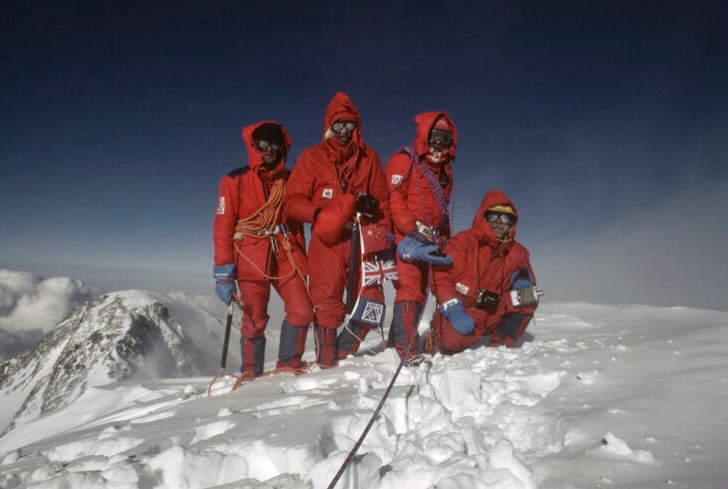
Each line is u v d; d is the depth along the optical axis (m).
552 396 2.44
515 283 4.89
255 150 4.66
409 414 2.29
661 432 1.79
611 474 1.50
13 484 1.86
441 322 4.85
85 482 1.62
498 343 5.02
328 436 2.00
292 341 4.59
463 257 4.72
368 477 1.58
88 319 158.75
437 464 1.66
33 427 7.80
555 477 1.52
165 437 2.22
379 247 4.49
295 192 4.63
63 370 138.62
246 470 1.79
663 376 2.47
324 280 4.60
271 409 2.50
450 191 5.02
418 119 4.78
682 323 5.13
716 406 1.97
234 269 4.59
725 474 1.41
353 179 4.64
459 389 2.48
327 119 4.58
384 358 4.22
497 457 1.63
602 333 4.96
